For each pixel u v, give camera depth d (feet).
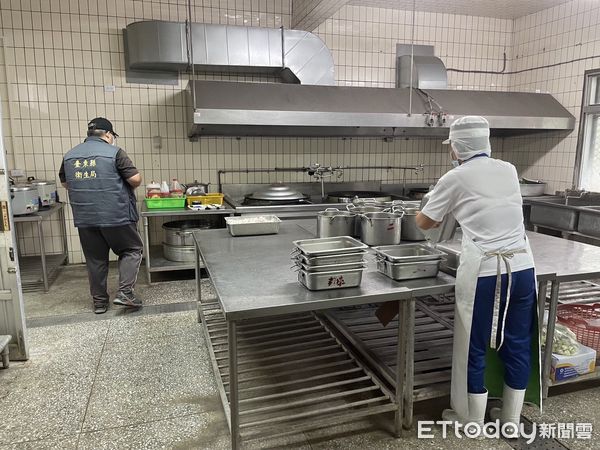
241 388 7.25
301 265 5.66
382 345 8.07
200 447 5.83
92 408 6.66
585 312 8.08
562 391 7.18
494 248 5.55
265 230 8.94
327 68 13.93
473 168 5.65
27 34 12.93
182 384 7.33
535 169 16.40
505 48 17.16
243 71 14.32
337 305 5.27
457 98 14.47
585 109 14.30
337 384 6.66
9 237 7.55
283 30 13.37
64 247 14.28
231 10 14.26
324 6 11.88
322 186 14.93
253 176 15.31
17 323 7.88
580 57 14.39
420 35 16.15
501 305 5.67
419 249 6.62
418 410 6.72
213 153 14.80
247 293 5.46
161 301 11.18
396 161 16.63
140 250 10.54
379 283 5.89
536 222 13.71
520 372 5.89
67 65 13.32
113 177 9.59
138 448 5.80
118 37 13.50
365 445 5.94
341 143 15.92
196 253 9.58
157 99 14.07
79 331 9.38
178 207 12.58
